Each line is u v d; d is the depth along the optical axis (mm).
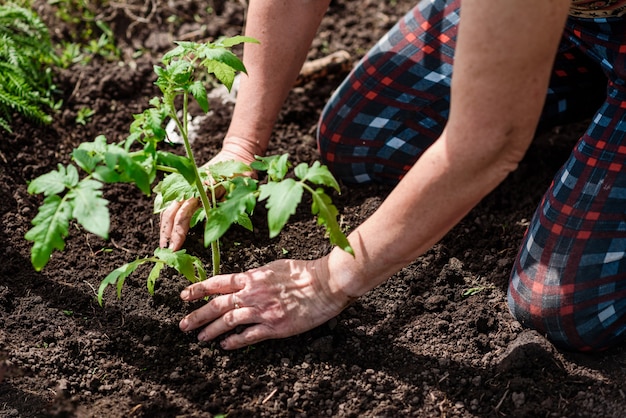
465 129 1713
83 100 3104
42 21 3287
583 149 2252
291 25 2455
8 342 2275
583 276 2203
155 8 3465
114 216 2723
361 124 2695
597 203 2207
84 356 2275
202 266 2338
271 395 2207
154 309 2406
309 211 2754
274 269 2189
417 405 2191
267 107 2572
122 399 2191
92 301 2430
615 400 2176
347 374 2264
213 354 2283
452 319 2414
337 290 2088
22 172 2826
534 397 2184
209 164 2496
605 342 2242
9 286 2438
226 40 2012
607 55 2229
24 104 2865
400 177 2809
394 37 2631
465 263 2607
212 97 3102
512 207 2801
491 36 1587
